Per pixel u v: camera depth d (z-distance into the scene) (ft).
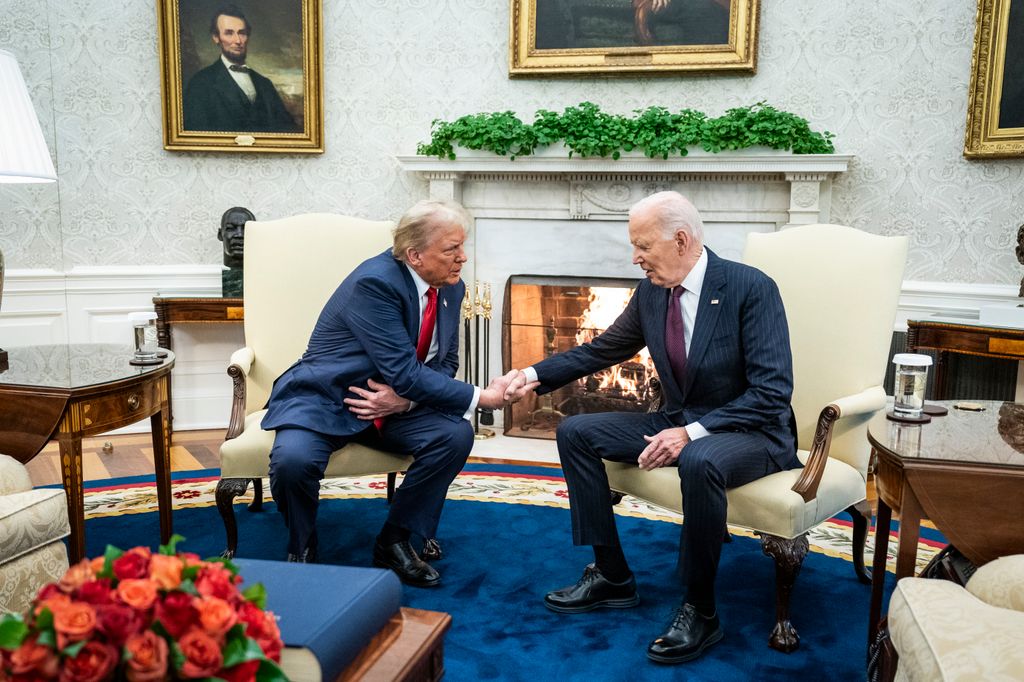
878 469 6.86
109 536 10.18
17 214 14.94
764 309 7.86
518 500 11.74
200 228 15.93
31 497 6.56
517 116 15.52
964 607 4.91
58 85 15.07
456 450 8.70
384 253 8.99
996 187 13.35
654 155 13.65
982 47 12.99
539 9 14.98
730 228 14.26
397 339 8.52
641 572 9.27
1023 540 5.93
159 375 8.75
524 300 15.29
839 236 8.86
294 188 16.02
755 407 7.72
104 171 15.43
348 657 4.07
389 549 8.91
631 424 8.33
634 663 7.25
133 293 15.71
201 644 2.98
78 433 7.74
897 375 7.39
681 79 14.87
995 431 6.90
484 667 7.14
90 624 2.82
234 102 15.49
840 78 14.16
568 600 8.22
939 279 13.94
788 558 7.33
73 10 14.99
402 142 15.87
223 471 8.80
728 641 7.68
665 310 8.33
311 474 8.27
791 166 13.33
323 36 15.64
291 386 8.78
